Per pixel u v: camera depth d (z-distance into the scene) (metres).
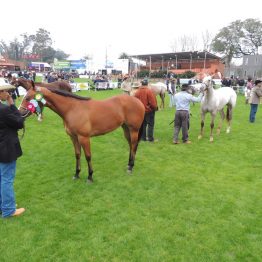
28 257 3.32
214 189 5.08
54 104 4.93
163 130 9.93
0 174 4.04
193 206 4.46
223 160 6.68
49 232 3.79
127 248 3.46
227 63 61.09
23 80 7.84
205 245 3.52
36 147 7.60
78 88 26.95
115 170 6.01
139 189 5.09
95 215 4.21
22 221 4.05
